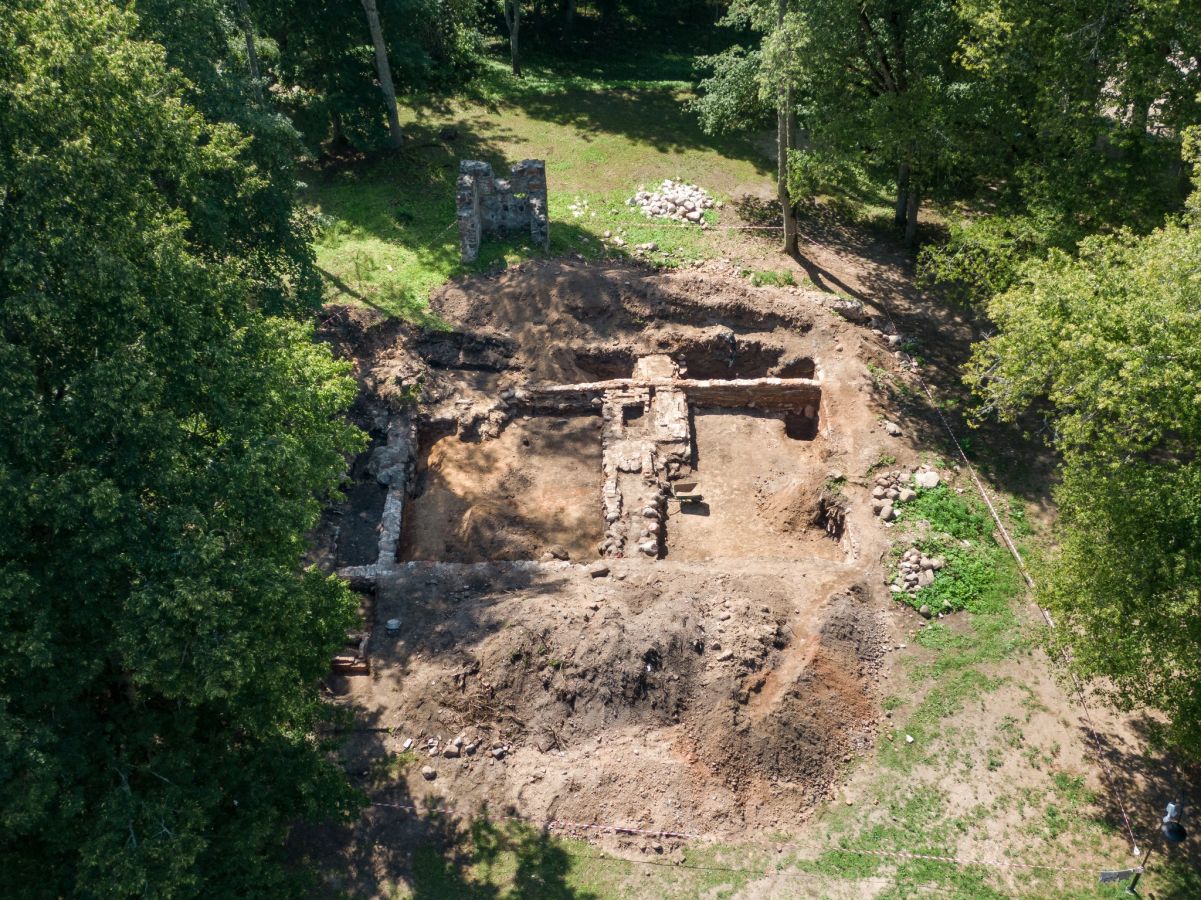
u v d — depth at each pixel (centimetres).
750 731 2045
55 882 1500
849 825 1952
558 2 6175
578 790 1997
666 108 4897
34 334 1564
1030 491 2691
